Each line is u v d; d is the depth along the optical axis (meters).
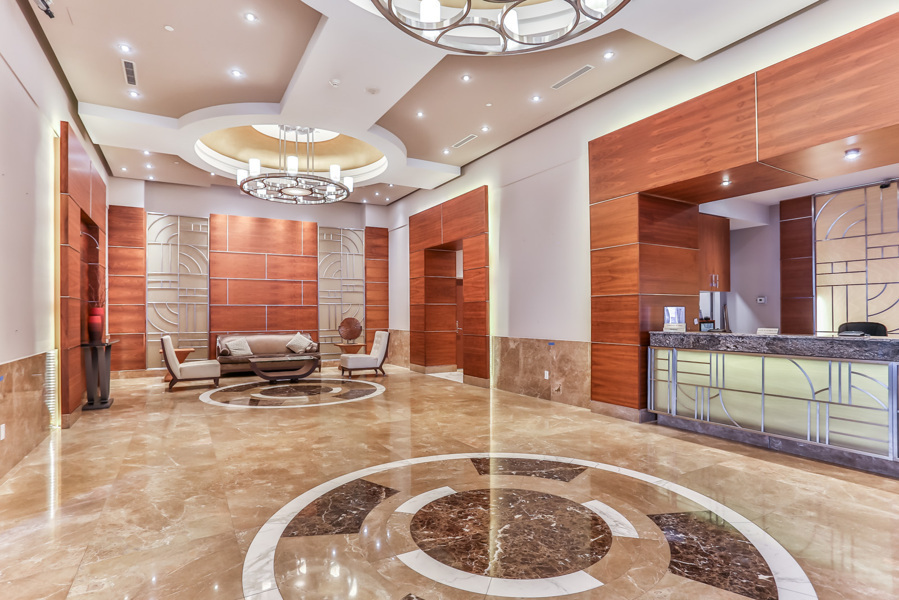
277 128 7.42
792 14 4.05
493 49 3.41
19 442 4.04
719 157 4.51
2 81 3.66
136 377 9.27
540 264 6.93
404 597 2.08
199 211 10.12
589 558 2.41
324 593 2.12
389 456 4.17
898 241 6.93
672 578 2.22
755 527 2.75
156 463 3.98
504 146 7.62
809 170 4.48
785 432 4.21
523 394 7.30
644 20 4.06
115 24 4.37
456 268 10.39
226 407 6.35
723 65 4.59
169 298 9.80
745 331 8.87
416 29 3.09
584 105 6.16
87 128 6.29
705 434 4.83
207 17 4.27
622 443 4.54
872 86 3.50
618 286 5.57
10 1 3.81
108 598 2.09
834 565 2.33
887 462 3.59
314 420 5.57
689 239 5.78
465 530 2.74
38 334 4.58
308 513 2.99
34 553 2.49
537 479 3.58
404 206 11.05
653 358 5.35
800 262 8.04
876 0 3.59
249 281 10.50
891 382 3.53
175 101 5.90
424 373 9.95
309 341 10.32
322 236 11.42
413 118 6.49
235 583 2.20
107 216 9.16
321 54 4.53
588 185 6.11
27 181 4.24
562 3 4.44
